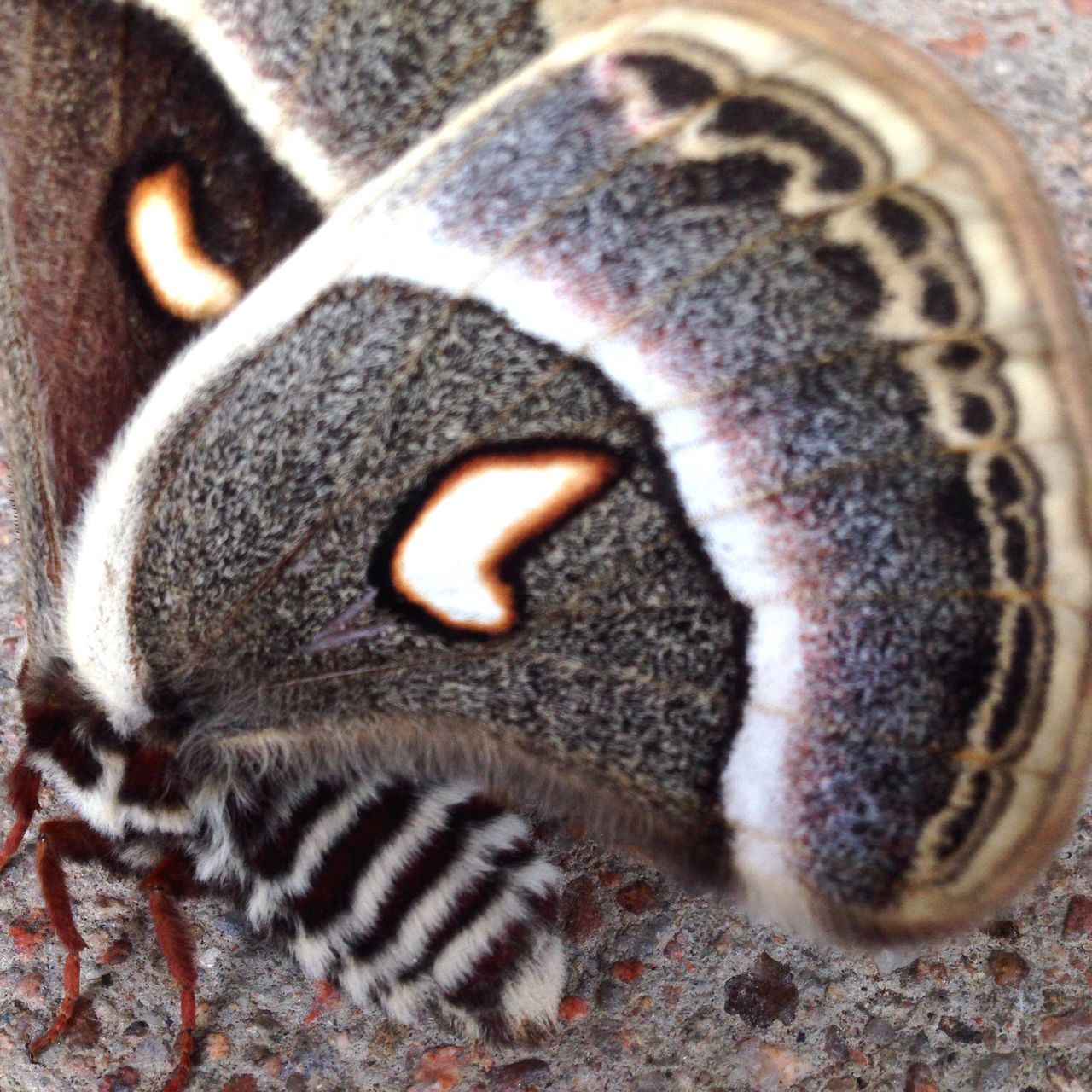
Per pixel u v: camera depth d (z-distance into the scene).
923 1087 0.15
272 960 0.15
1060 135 0.17
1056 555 0.12
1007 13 0.18
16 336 0.13
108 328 0.13
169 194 0.13
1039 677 0.13
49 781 0.14
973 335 0.12
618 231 0.12
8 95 0.13
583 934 0.15
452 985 0.14
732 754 0.13
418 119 0.13
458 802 0.14
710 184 0.12
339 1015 0.15
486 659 0.13
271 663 0.13
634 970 0.15
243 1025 0.15
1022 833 0.13
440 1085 0.15
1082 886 0.15
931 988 0.15
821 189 0.12
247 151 0.13
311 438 0.13
